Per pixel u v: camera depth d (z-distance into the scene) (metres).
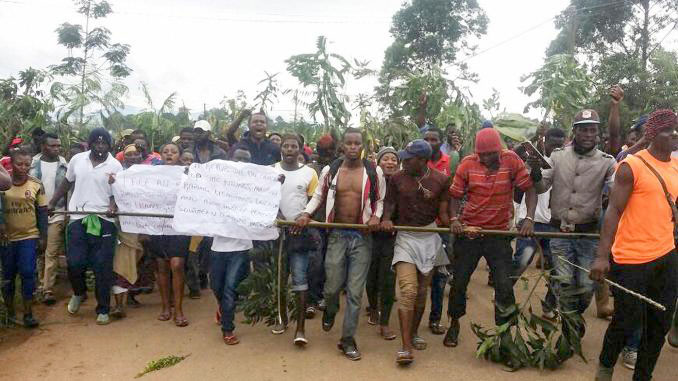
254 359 4.63
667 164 3.80
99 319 5.53
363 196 4.66
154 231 5.47
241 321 5.66
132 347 4.91
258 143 6.24
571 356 4.51
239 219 4.93
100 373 4.36
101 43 18.72
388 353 4.79
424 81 8.46
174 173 5.59
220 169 5.06
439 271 5.26
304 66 7.46
